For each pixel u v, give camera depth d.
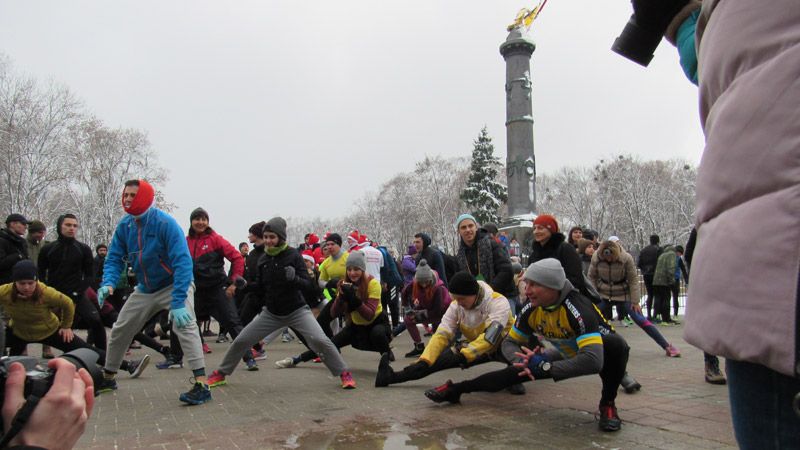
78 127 44.31
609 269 8.20
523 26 23.05
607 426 3.97
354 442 3.79
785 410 0.99
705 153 1.14
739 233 1.00
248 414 4.71
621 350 4.05
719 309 1.03
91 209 46.84
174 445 3.82
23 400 1.09
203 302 8.23
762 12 1.02
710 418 4.31
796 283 0.90
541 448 3.59
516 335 4.71
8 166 35.69
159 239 5.28
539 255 5.62
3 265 7.69
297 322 5.95
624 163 60.41
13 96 36.00
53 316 6.26
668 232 63.81
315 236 14.04
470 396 5.30
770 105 0.97
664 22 1.57
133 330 5.57
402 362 8.01
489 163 49.50
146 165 49.34
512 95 23.14
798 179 0.92
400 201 74.75
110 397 5.49
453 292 5.41
